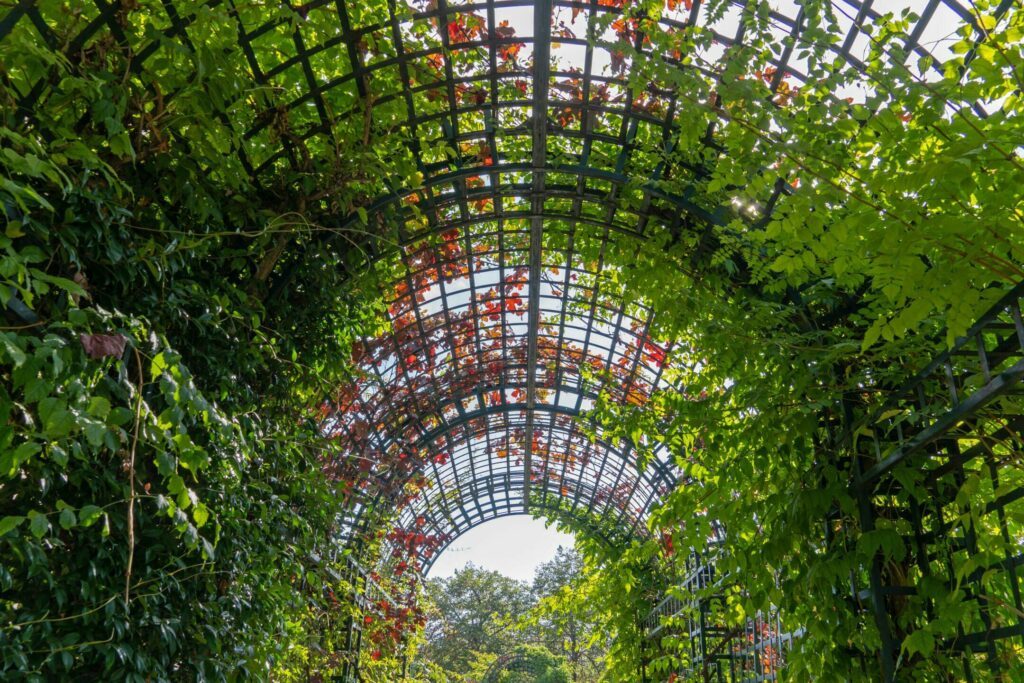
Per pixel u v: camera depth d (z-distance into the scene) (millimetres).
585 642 12078
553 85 4391
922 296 2320
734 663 8039
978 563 2723
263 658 3928
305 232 4227
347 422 7602
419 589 10289
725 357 4070
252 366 3893
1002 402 2607
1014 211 2164
